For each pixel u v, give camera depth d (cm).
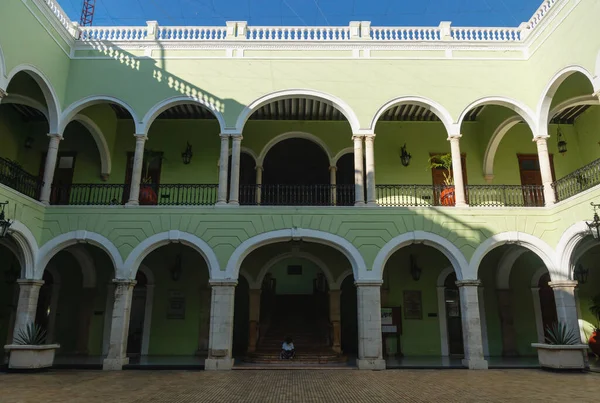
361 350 1108
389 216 1189
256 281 1413
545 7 1257
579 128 1508
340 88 1296
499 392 779
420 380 925
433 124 1549
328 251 1435
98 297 1443
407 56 1323
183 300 1452
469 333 1121
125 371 1055
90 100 1275
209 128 1541
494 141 1455
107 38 1359
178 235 1169
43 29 1172
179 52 1322
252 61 1315
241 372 1047
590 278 1434
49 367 1067
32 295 1119
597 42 1024
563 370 1023
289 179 1636
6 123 1409
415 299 1449
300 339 1409
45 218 1177
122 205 1191
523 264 1477
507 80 1302
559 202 1150
